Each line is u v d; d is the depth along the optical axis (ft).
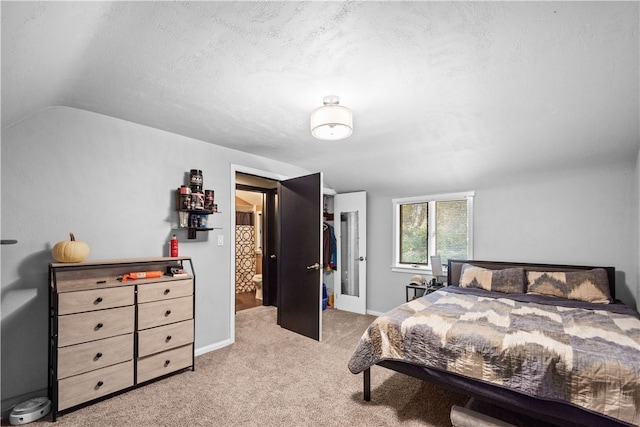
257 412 6.81
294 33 4.77
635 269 9.94
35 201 7.14
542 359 5.36
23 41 3.91
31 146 7.11
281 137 10.08
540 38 4.86
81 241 7.50
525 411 5.45
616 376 4.78
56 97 6.93
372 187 15.44
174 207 9.66
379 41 4.97
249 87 6.63
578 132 8.73
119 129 8.54
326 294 16.70
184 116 8.33
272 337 11.74
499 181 12.38
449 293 10.68
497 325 6.84
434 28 4.64
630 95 6.70
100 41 4.87
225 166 11.12
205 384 8.02
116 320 7.30
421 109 7.70
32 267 7.07
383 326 7.19
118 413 6.69
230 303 11.03
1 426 6.45
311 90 6.75
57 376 6.45
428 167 12.40
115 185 8.43
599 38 4.83
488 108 7.61
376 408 7.00
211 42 5.00
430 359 6.45
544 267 11.37
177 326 8.42
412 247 15.19
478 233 13.10
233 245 11.24
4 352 6.69
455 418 5.85
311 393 7.63
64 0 3.46
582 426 5.00
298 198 12.46
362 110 7.77
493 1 4.07
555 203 11.46
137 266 8.64
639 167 9.02
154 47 5.12
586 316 7.70
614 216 10.43
